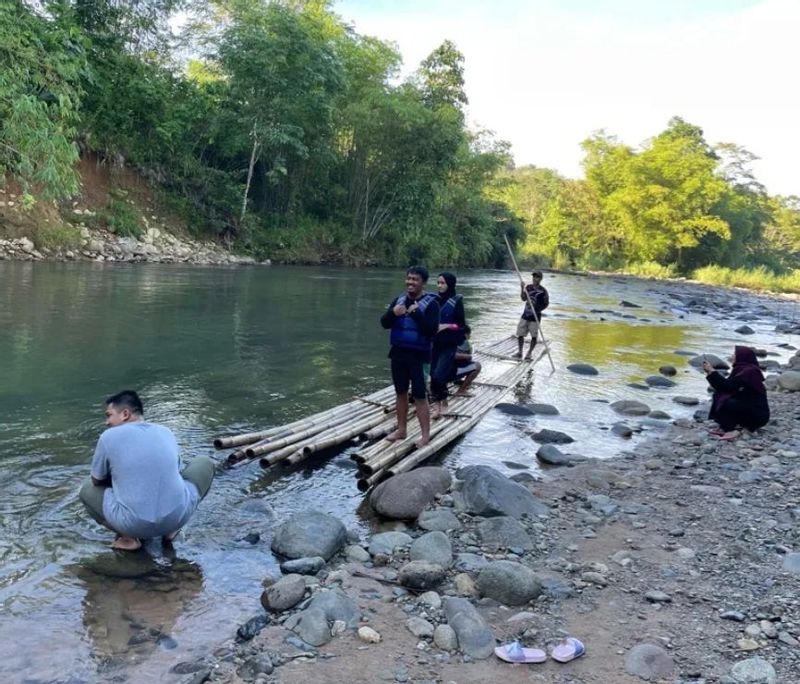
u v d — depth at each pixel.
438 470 5.59
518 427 7.82
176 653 3.20
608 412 8.76
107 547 4.19
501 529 4.67
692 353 14.18
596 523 5.07
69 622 3.39
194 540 4.39
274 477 5.67
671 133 65.75
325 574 4.11
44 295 13.57
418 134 35.62
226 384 8.33
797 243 80.31
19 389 7.30
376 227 37.28
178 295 15.49
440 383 7.83
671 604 3.83
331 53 29.98
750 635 3.48
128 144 25.77
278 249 30.81
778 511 5.38
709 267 51.81
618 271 56.50
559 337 15.35
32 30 16.22
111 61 24.14
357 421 7.08
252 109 28.25
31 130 12.73
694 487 5.93
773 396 10.15
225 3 29.53
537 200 75.75
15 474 5.13
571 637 3.44
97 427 6.29
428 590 3.93
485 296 24.44
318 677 3.06
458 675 3.12
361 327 13.41
